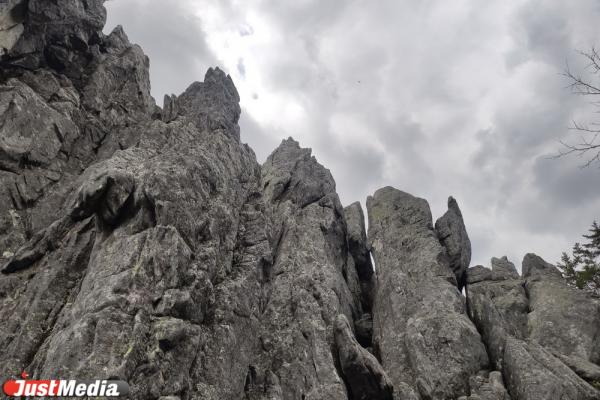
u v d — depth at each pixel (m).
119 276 21.61
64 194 31.73
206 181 30.12
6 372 19.33
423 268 41.22
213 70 60.53
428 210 50.28
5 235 27.20
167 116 44.84
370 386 29.28
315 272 37.16
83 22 40.97
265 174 53.16
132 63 46.69
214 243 27.44
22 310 22.47
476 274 44.81
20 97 32.75
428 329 33.91
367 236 49.97
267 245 32.09
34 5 35.97
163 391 19.67
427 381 30.95
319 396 27.53
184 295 22.39
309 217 44.41
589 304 36.16
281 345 30.84
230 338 24.69
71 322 20.39
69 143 35.25
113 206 24.72
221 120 51.25
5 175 29.56
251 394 25.83
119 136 38.88
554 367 29.22
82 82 41.69
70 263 25.03
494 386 29.44
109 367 18.22
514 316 37.88
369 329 39.62
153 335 20.41
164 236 23.95
